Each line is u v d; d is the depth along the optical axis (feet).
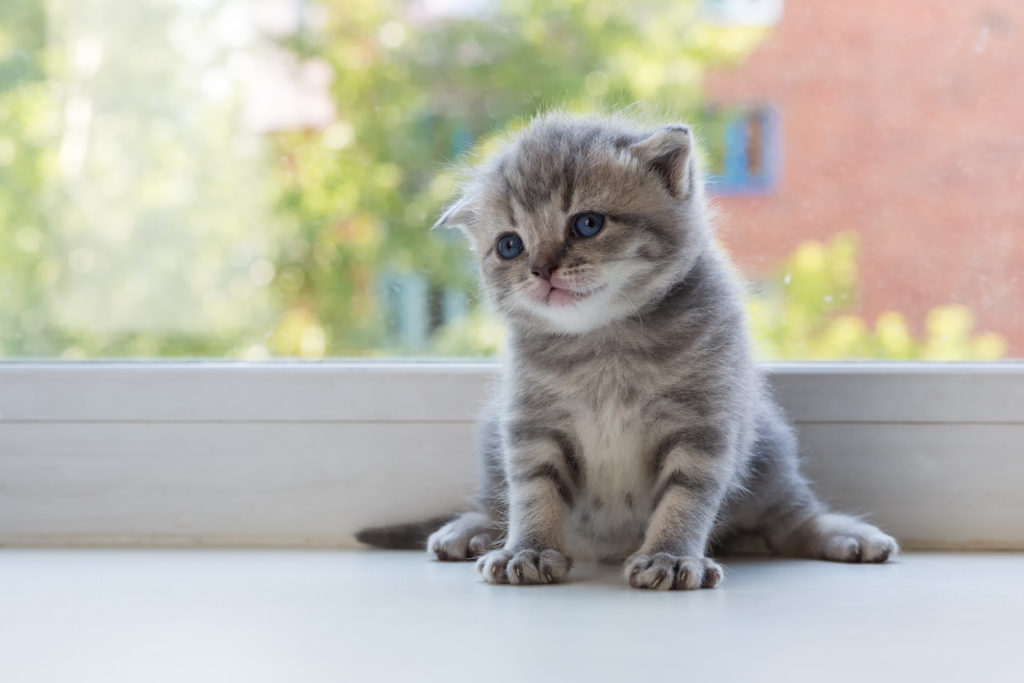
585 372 1.88
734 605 1.63
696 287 1.90
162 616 1.59
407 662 1.45
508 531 1.89
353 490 2.06
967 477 2.02
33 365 2.08
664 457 1.87
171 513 2.06
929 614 1.59
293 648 1.49
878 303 2.13
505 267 1.93
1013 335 2.10
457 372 2.06
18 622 1.57
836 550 1.91
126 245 2.21
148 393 2.06
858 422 2.04
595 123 1.99
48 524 2.06
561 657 1.46
